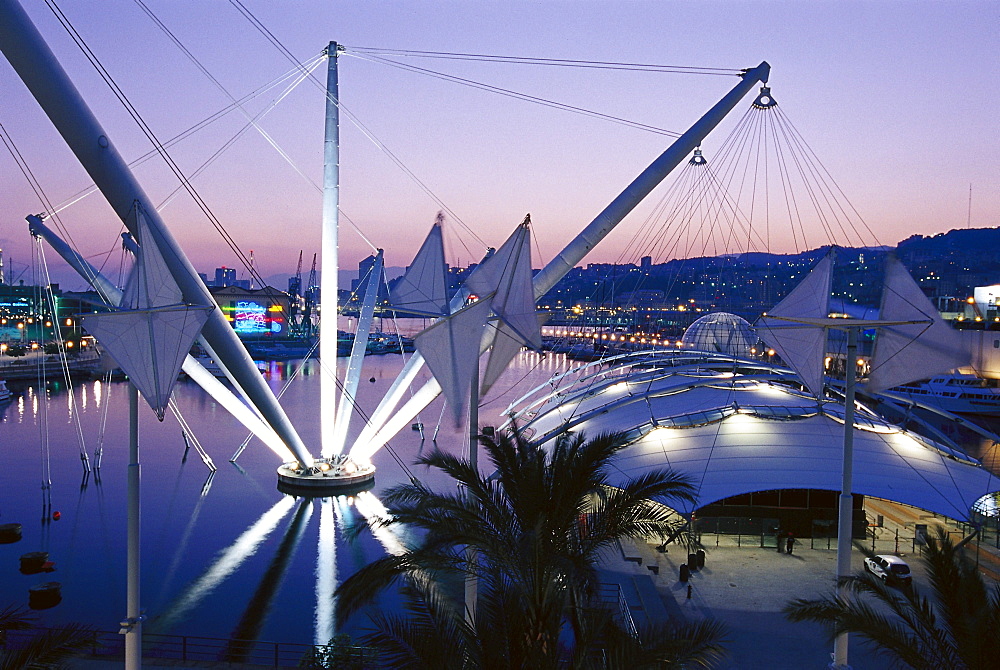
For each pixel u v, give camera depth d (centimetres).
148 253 2389
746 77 4500
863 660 2542
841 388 4994
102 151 2858
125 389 12744
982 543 3691
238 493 6150
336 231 6116
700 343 10756
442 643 1595
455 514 1812
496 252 2506
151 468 7081
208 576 4225
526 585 1689
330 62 5816
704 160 4859
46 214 5475
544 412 6269
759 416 4434
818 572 3434
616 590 3194
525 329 2442
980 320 11819
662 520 2042
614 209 4234
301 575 4250
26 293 18875
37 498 5934
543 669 1527
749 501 3928
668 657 1561
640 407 4984
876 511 4403
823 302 2591
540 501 1777
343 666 2277
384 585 1769
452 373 2395
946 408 10206
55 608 3741
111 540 4900
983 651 1427
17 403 11062
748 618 2898
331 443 6494
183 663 2448
